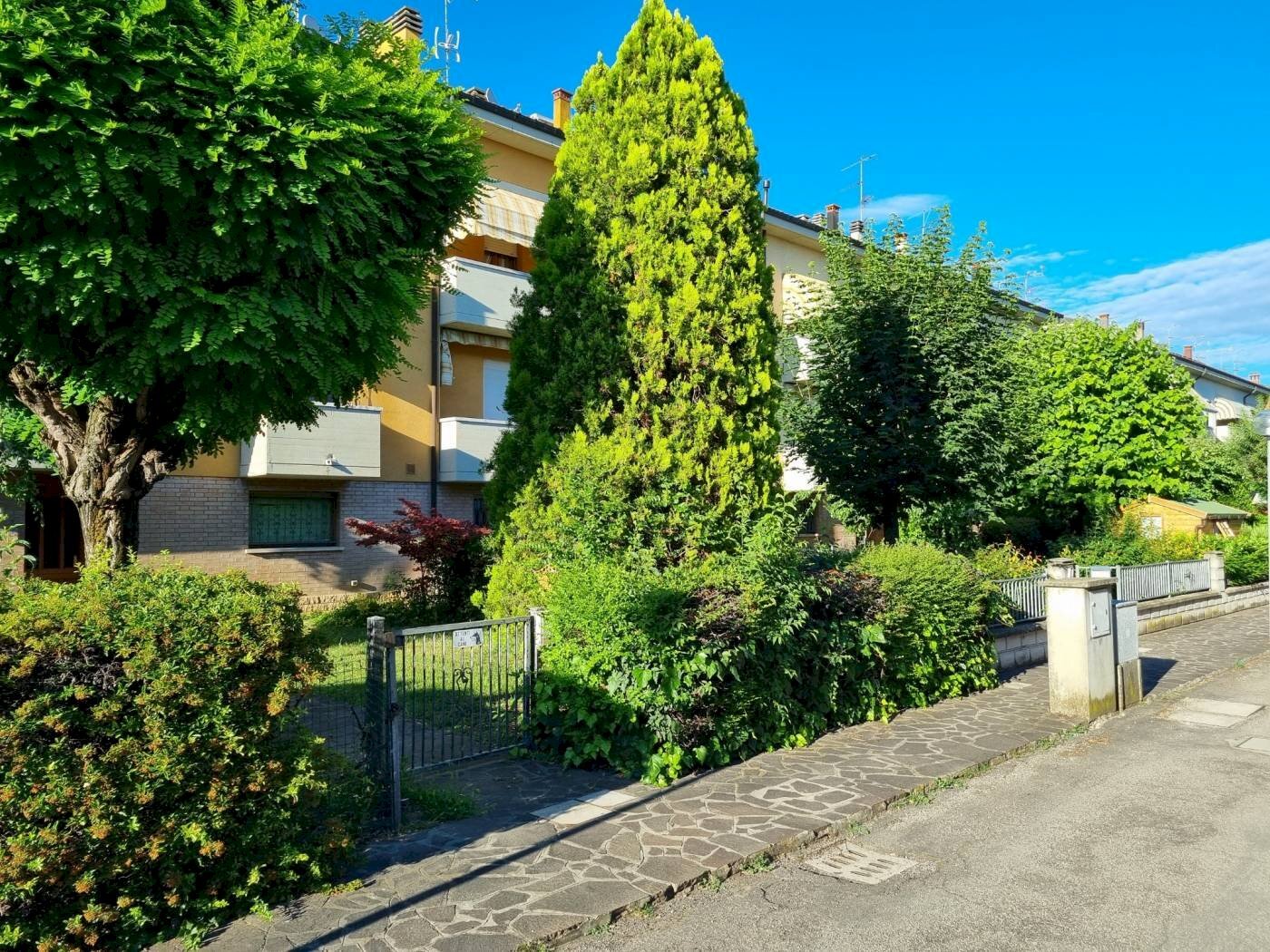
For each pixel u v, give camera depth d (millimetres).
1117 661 9016
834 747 7188
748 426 8078
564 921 3990
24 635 3436
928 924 4152
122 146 5016
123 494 6758
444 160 6637
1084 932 4070
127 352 5656
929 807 5934
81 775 3508
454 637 6188
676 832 5133
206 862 3896
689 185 7957
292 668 4125
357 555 15250
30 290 5215
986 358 13820
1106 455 21109
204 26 5484
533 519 7734
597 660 6184
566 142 8602
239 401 6137
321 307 5895
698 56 8328
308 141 5512
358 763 5336
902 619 8516
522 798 5691
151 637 3672
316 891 4246
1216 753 7359
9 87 4793
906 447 11469
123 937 3670
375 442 14562
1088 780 6594
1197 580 17484
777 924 4141
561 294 8102
